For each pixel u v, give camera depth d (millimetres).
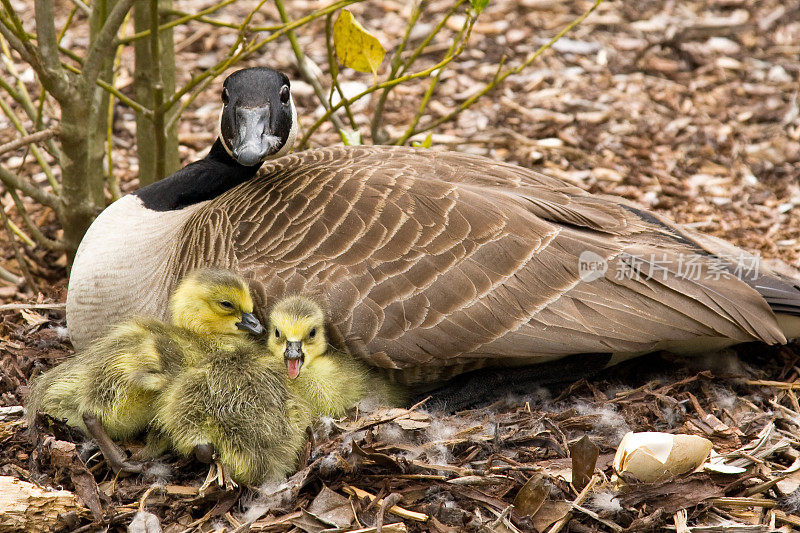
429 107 17922
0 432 9703
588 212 10367
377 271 9398
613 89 18344
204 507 8695
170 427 8852
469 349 9430
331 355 9547
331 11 12094
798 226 14805
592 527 8430
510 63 19047
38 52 11531
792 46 19609
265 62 18953
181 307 9648
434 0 21156
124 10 11547
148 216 10781
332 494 8555
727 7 20875
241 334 9805
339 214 9656
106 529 8375
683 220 14891
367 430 9023
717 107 17859
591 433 9508
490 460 8930
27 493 8297
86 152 12586
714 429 9555
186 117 17719
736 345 11219
